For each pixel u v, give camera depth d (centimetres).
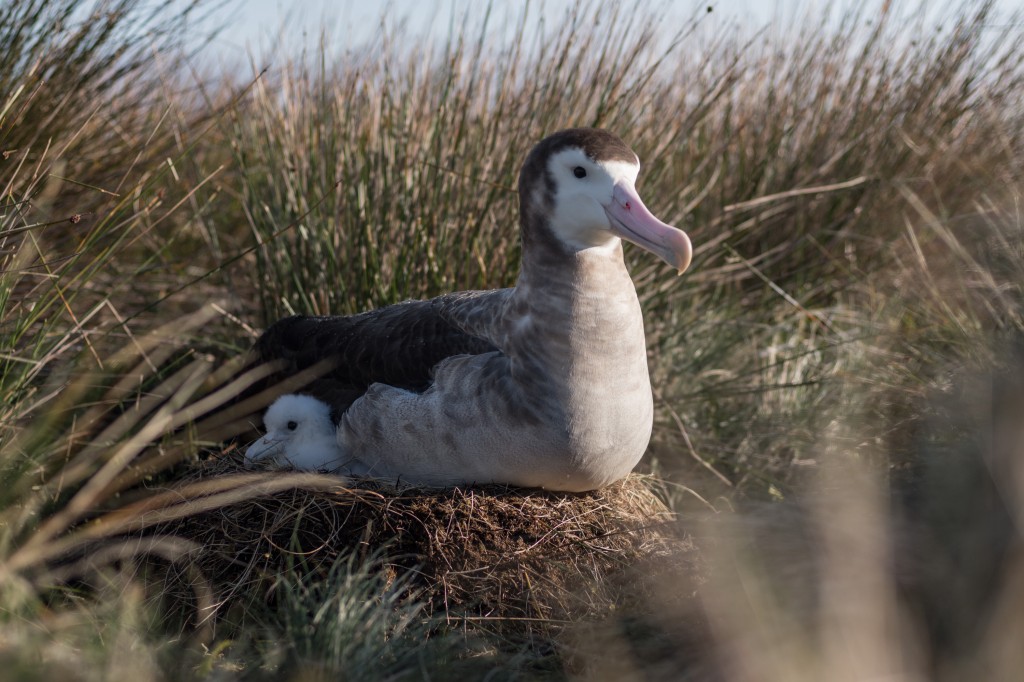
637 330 556
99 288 784
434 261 758
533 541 547
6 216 603
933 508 482
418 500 554
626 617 504
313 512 551
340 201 766
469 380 550
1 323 589
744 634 399
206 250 942
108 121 798
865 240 977
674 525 571
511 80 774
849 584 404
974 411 531
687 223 908
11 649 430
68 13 719
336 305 768
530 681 467
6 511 550
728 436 773
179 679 452
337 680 427
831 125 1000
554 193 543
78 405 627
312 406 616
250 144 836
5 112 640
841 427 702
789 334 901
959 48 1007
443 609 524
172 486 605
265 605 515
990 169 977
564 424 538
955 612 402
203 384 705
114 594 519
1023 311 632
